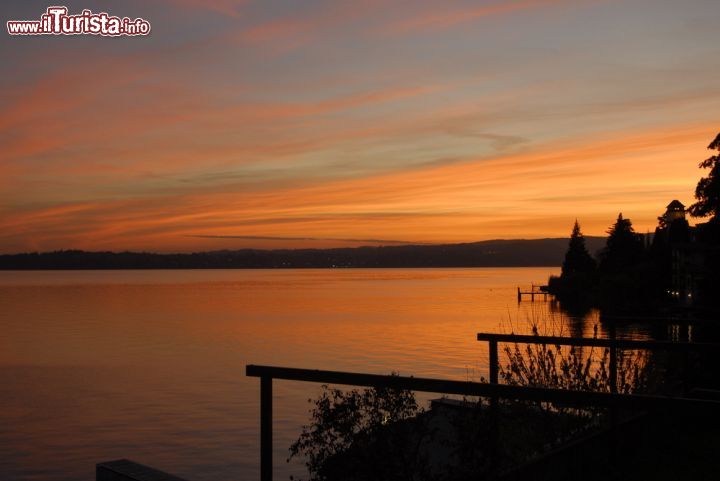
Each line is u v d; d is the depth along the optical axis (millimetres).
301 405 30656
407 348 55094
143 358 52406
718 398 7277
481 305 120500
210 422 28156
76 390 37969
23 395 36531
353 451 4934
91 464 22516
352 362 47094
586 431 6242
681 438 6508
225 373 43562
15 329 80000
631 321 7918
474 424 5160
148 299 161500
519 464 5164
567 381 7328
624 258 111812
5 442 25625
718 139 43438
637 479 5316
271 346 59281
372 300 145250
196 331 75562
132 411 31375
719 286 40875
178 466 21859
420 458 5023
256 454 22781
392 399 4961
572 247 138250
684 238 82250
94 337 69812
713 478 5266
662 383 7699
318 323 83938
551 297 132625
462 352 51656
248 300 151250
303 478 18875
